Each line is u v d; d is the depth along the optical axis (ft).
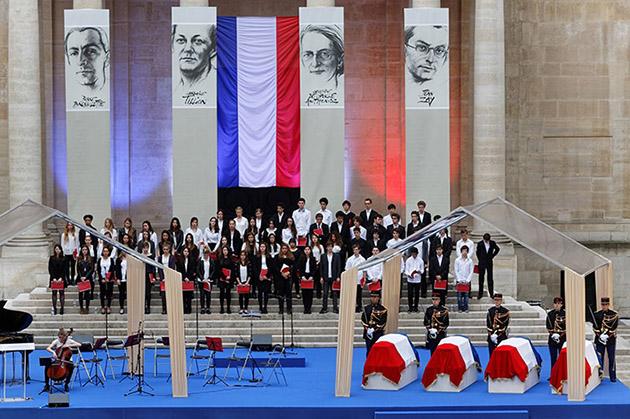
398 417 159.22
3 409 160.04
